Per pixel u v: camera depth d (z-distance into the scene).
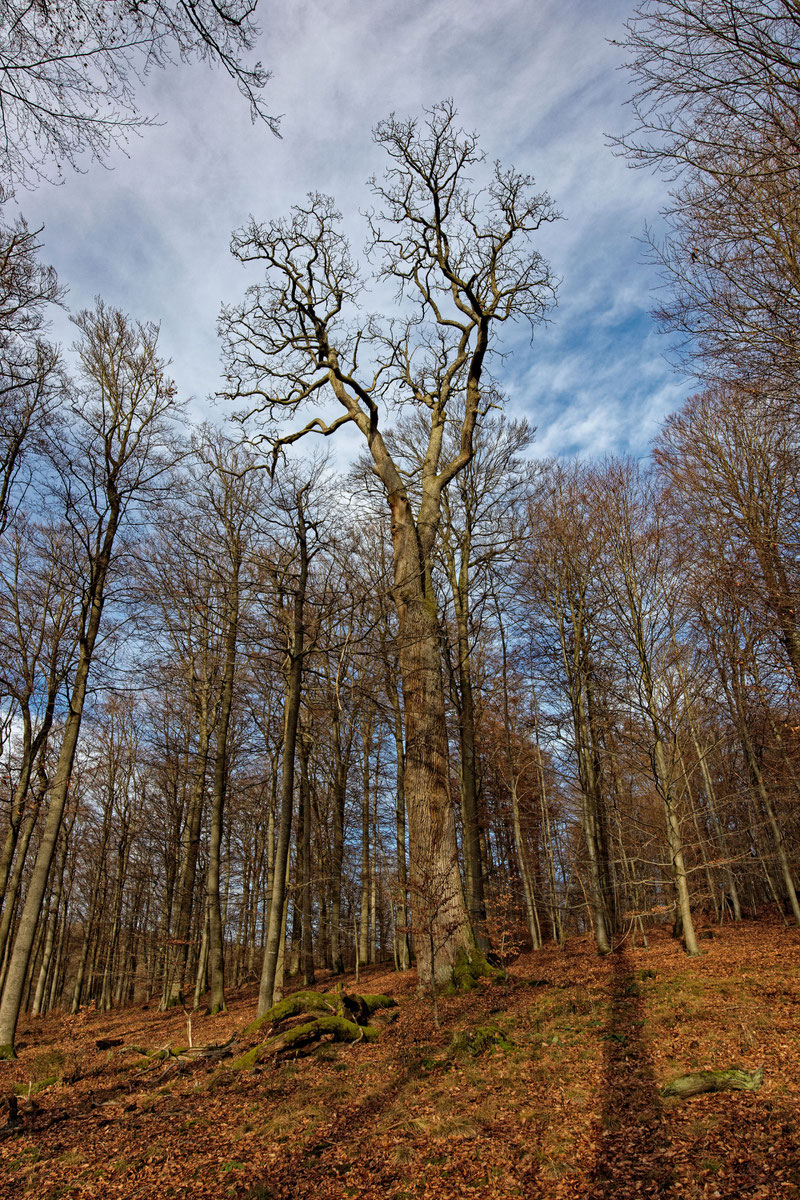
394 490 13.98
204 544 14.26
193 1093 7.96
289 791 11.86
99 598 13.59
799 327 6.36
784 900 24.11
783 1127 4.87
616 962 13.82
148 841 22.75
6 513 11.64
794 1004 8.24
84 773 22.81
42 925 26.22
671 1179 4.47
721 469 14.63
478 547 18.56
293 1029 9.09
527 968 14.93
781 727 16.66
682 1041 7.35
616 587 15.63
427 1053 8.05
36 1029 18.92
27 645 16.28
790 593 11.12
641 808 20.97
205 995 21.22
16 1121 7.57
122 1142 6.57
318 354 15.59
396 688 16.59
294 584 13.00
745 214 6.28
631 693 15.28
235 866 25.05
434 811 11.84
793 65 5.36
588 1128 5.50
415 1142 5.67
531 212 15.06
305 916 18.34
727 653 17.16
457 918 11.53
